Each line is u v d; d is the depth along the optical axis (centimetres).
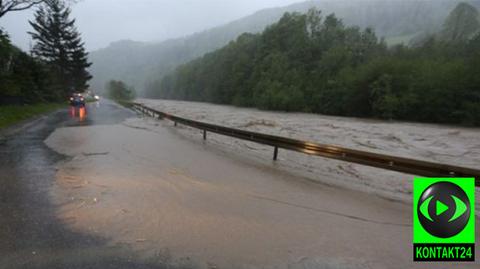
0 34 2556
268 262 337
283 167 867
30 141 1156
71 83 5816
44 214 454
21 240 373
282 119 3794
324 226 442
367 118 5000
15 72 3050
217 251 359
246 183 663
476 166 1146
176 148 1102
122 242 375
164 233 402
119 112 3045
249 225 435
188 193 575
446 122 4138
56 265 321
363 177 822
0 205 487
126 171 730
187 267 325
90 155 918
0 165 765
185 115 3872
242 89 8738
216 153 1041
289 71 7344
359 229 435
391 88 4791
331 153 805
